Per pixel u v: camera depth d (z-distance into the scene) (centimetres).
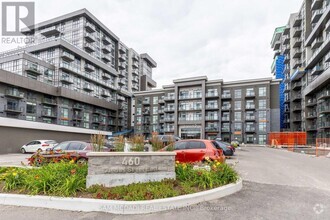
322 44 3962
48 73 4972
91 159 548
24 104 4275
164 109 6253
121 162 575
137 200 464
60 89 4928
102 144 749
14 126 2247
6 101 3959
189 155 990
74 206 457
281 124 6159
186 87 6038
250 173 938
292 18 5875
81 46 6128
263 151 2597
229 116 5544
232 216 431
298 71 5016
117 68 7862
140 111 6906
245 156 1817
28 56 4559
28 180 544
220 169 644
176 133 5869
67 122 5194
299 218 426
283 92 6231
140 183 571
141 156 595
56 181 523
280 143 3509
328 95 3866
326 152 2333
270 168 1098
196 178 597
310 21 4928
